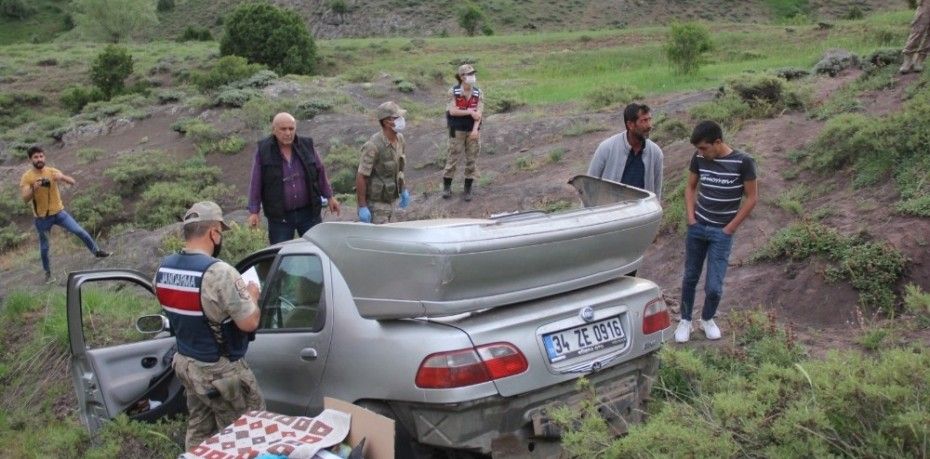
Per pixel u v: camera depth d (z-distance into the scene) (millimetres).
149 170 20422
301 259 5078
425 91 28781
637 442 3721
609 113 16266
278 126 7441
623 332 4676
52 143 26375
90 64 40906
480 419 4172
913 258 7008
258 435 4121
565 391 4418
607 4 64188
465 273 4098
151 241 13461
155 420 5898
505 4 64625
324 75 37969
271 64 34750
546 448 4367
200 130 22141
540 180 12453
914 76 10859
